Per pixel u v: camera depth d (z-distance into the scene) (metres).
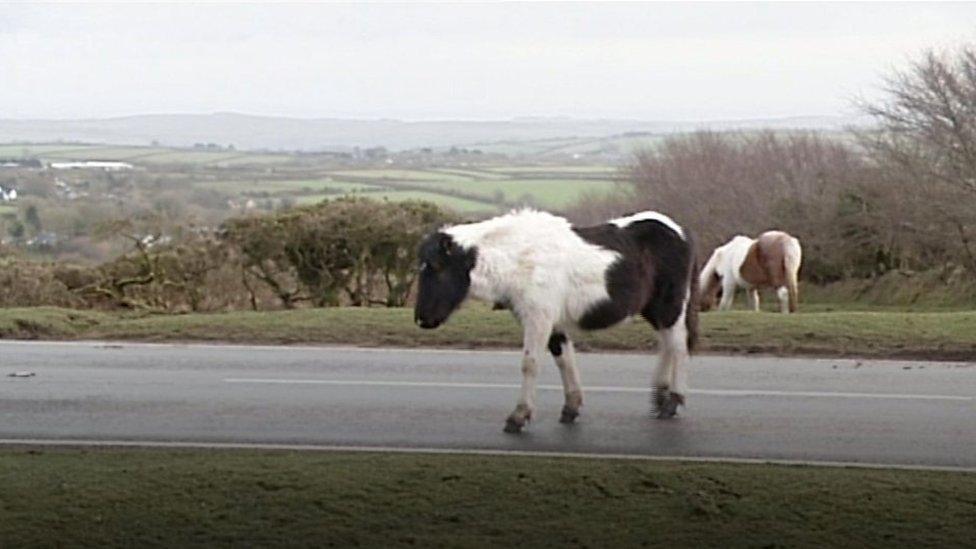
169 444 10.10
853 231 33.69
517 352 15.42
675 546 6.90
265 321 17.42
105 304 22.31
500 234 10.95
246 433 10.68
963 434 10.74
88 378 13.55
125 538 6.96
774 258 24.34
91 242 22.83
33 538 6.95
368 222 22.36
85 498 7.71
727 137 35.53
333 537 7.00
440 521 7.29
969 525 7.32
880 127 31.95
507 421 10.79
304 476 8.27
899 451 10.05
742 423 11.16
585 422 11.20
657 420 11.30
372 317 17.64
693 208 34.66
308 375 13.71
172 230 22.62
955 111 29.67
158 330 17.05
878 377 13.59
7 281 21.92
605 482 8.16
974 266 30.80
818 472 8.63
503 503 7.66
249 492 7.86
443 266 10.91
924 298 31.61
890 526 7.29
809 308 30.23
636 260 11.22
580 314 11.02
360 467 8.59
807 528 7.23
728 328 16.39
